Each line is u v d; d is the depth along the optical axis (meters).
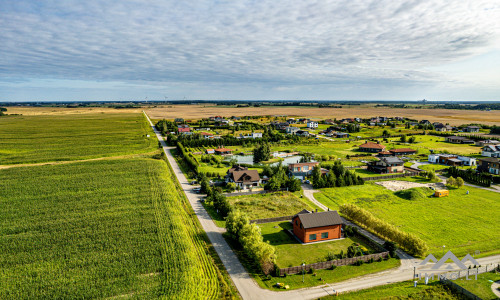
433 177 93.31
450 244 53.75
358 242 55.81
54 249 48.78
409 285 42.06
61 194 73.69
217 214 67.94
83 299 37.28
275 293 40.28
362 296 39.59
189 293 38.44
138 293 38.25
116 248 48.94
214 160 119.88
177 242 50.84
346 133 192.38
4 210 63.81
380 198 78.38
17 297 37.62
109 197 71.81
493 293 39.41
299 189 85.12
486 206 72.06
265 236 57.75
